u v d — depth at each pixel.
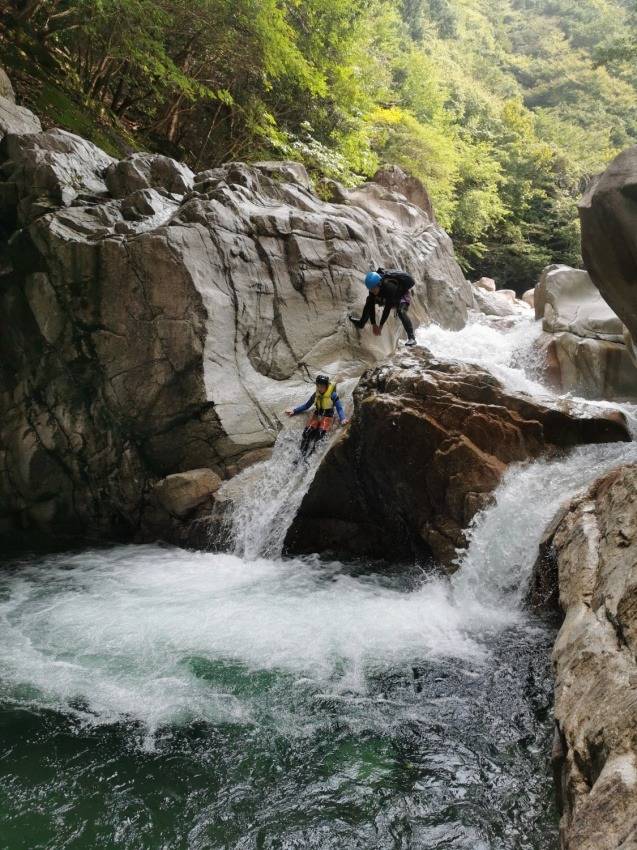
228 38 13.59
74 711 4.04
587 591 3.85
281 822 3.14
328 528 7.17
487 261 30.91
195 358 8.20
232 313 8.63
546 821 3.07
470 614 5.36
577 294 11.97
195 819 3.16
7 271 8.90
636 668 2.91
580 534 4.43
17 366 9.16
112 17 12.36
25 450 8.88
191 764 3.55
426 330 12.43
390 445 6.25
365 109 18.23
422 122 24.61
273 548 7.30
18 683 4.37
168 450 8.48
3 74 11.11
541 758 3.54
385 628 5.15
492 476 5.95
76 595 6.22
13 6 13.44
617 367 10.48
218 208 9.01
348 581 6.37
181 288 8.21
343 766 3.52
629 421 7.07
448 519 6.09
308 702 4.11
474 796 3.28
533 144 32.28
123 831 3.08
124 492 8.66
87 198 9.31
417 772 3.46
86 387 8.74
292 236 9.61
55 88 12.97
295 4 14.98
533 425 6.19
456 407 6.20
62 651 4.86
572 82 45.31
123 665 4.62
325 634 5.07
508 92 43.41
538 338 11.57
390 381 6.74
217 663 4.63
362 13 16.80
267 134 15.85
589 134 36.91
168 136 16.45
